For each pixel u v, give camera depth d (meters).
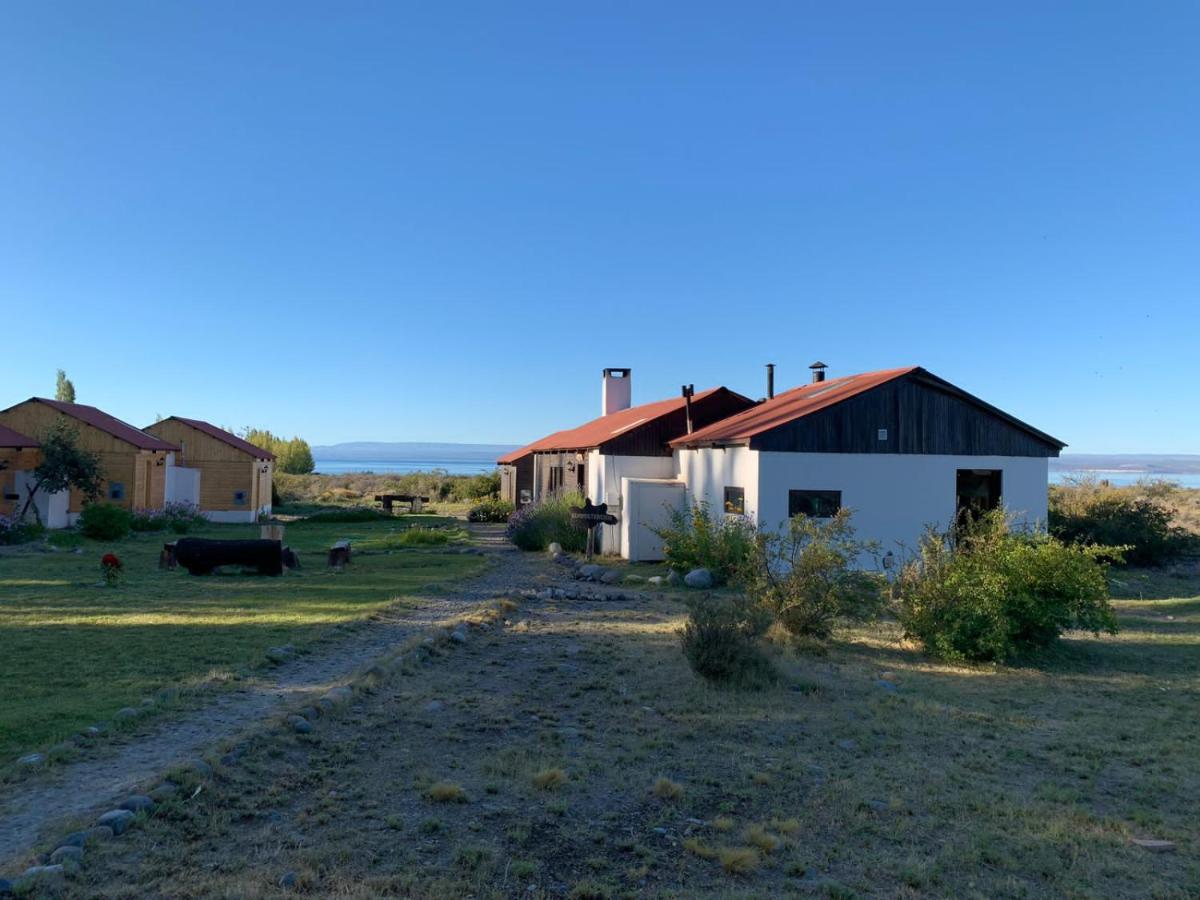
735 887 4.37
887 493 18.69
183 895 3.95
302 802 5.18
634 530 20.62
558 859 4.60
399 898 4.06
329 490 57.69
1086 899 4.39
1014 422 19.53
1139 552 22.06
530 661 9.38
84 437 29.42
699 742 6.74
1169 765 6.55
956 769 6.32
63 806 4.81
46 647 9.09
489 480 54.84
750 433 17.94
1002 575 10.23
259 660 8.48
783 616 10.95
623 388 32.56
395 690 7.86
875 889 4.42
